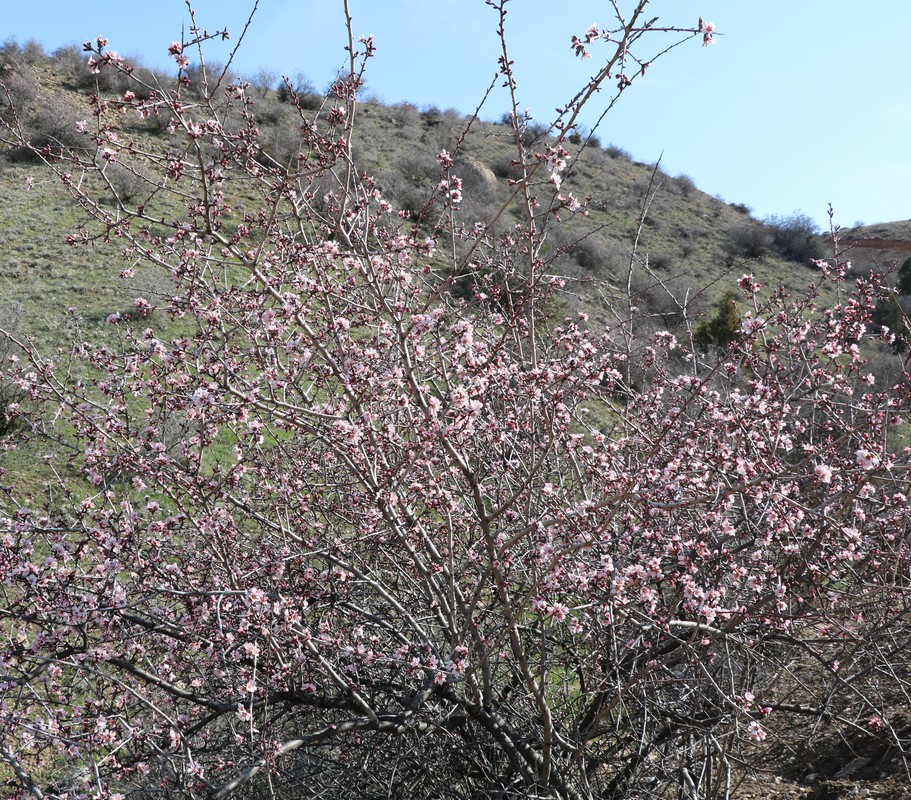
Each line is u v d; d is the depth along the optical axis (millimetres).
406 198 22547
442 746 4141
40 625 3736
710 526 3631
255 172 3607
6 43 33094
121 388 4211
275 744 3432
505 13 3613
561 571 3484
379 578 4457
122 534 3951
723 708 3715
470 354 3742
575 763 4121
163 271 17156
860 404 4316
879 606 4133
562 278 5238
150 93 3475
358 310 4270
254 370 4879
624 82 3453
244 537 4531
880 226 41969
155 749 3559
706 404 3910
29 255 18125
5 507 6848
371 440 3729
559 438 4148
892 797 4312
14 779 3637
